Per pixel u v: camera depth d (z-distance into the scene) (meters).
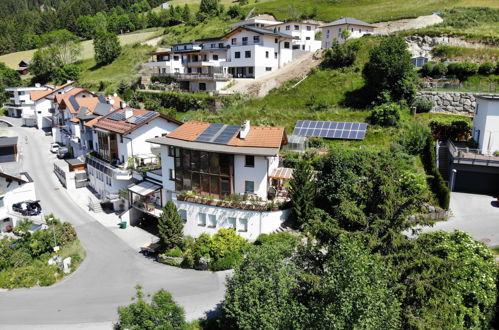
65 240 39.88
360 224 23.77
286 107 62.97
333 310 17.83
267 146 35.72
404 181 35.53
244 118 60.75
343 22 85.94
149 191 41.81
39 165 69.19
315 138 50.97
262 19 113.62
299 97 64.19
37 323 28.23
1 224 45.97
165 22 161.50
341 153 37.56
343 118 55.53
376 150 44.41
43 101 93.44
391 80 56.56
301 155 47.12
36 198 54.66
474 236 33.19
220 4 152.25
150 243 40.44
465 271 22.22
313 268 22.84
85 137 61.16
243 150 35.44
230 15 136.12
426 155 46.00
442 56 65.56
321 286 19.88
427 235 23.38
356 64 67.88
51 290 32.94
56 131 80.69
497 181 41.72
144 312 19.75
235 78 81.00
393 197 23.39
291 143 49.38
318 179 37.91
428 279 19.91
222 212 36.69
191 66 86.94
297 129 54.09
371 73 58.41
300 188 35.12
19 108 102.69
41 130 92.75
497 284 22.84
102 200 51.34
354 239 21.17
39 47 149.25
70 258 36.62
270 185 38.66
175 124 49.88
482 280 22.06
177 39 128.25
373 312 17.20
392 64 55.22
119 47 126.38
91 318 28.62
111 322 28.06
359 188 27.39
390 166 26.98
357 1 124.75
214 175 37.56
